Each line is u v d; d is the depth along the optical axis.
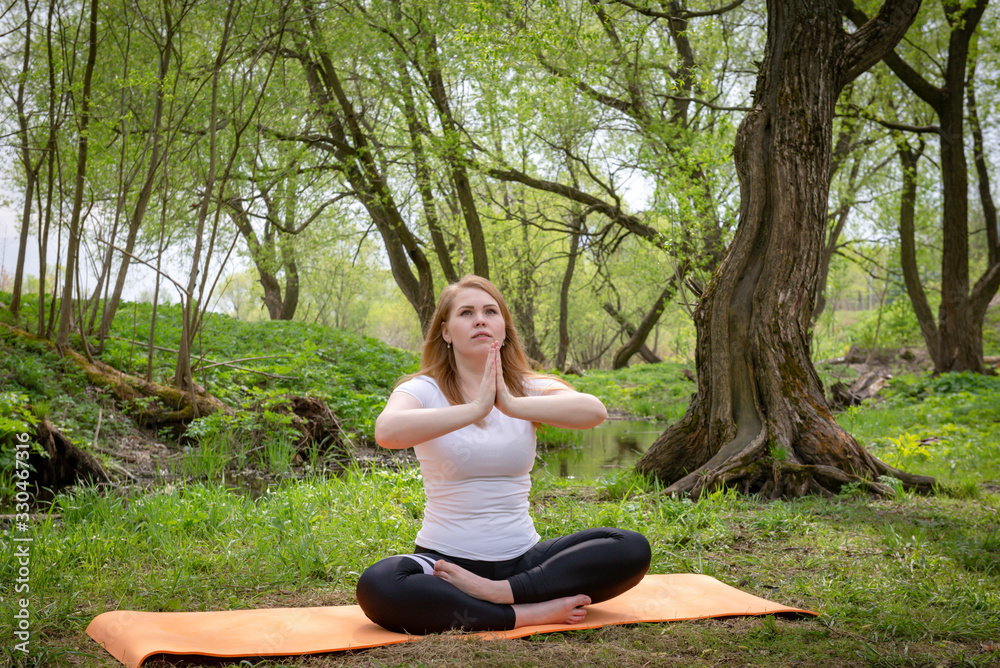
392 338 45.91
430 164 14.09
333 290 27.81
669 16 10.67
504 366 3.01
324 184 15.13
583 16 11.26
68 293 8.55
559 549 2.78
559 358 26.97
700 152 11.20
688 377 18.47
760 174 6.20
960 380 14.52
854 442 5.84
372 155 14.16
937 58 16.02
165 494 5.00
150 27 9.02
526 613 2.61
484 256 15.45
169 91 8.38
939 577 3.37
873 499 5.40
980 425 9.95
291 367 10.73
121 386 8.20
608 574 2.71
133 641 2.41
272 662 2.34
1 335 8.48
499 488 2.77
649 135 12.39
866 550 3.91
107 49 9.41
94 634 2.61
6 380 7.59
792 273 6.06
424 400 2.88
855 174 17.30
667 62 12.85
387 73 12.63
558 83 11.80
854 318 26.52
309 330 15.85
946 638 2.61
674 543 4.09
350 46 12.20
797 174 6.08
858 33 6.36
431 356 2.97
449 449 2.71
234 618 2.77
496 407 2.81
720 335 6.15
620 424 13.52
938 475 6.56
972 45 15.38
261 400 8.41
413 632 2.60
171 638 2.46
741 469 5.66
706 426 6.20
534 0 9.40
